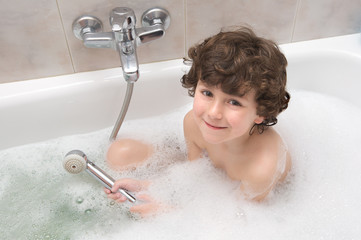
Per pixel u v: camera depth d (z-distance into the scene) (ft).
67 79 3.64
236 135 2.47
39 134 3.74
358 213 3.03
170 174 3.40
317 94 4.10
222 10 3.67
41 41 3.42
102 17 3.41
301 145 3.51
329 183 3.25
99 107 3.77
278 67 2.48
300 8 3.86
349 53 3.92
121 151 3.52
